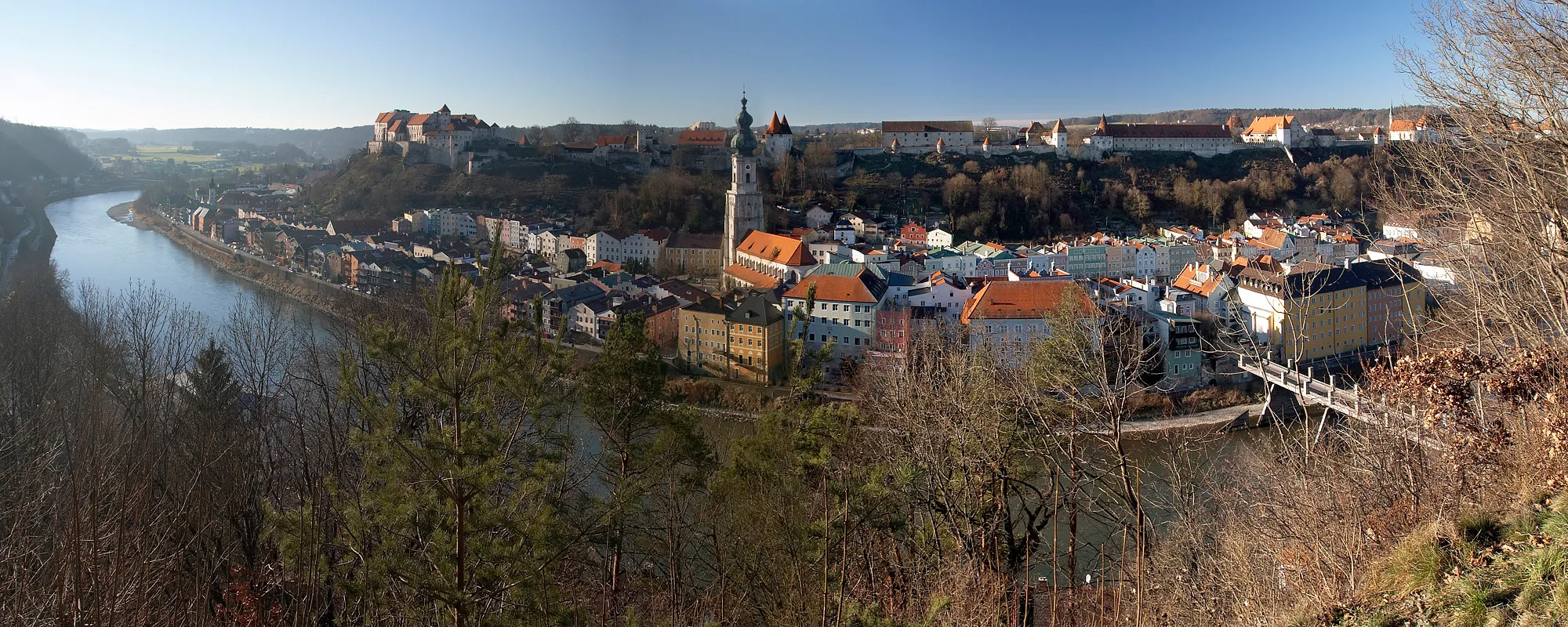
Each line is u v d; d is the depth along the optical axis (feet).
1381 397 115.75
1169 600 115.44
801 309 356.59
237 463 149.28
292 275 603.67
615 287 499.51
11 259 545.44
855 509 124.88
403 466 90.27
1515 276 104.27
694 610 135.44
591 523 128.98
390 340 95.61
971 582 115.75
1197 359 331.57
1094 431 146.72
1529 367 91.76
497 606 97.60
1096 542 173.06
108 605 87.15
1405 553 78.95
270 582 122.01
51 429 164.66
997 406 129.29
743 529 138.41
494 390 108.99
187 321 346.13
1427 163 118.01
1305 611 84.43
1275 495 121.19
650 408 151.02
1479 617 66.64
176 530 119.34
